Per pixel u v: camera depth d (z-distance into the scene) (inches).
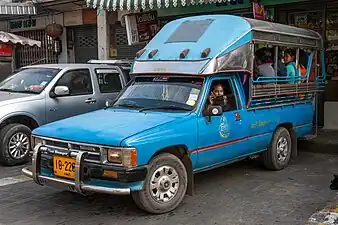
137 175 196.4
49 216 215.0
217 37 253.1
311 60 341.4
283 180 273.7
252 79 264.7
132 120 220.5
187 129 222.5
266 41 279.4
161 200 212.4
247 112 263.9
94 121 225.0
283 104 300.8
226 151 249.1
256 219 205.6
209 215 212.1
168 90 246.1
